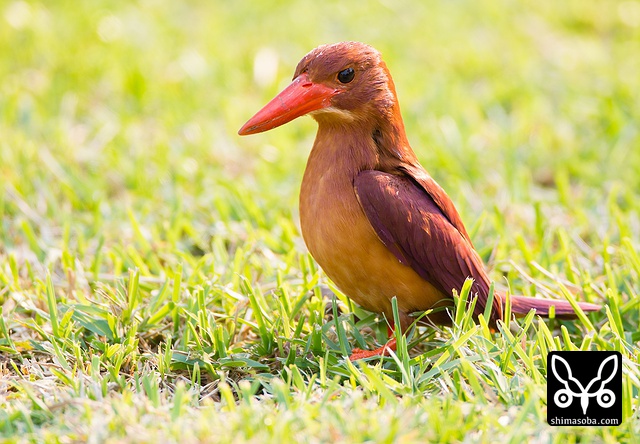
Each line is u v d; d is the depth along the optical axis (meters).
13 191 11.41
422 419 6.49
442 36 17.52
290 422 6.25
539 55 17.05
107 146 13.26
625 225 10.41
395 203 7.80
